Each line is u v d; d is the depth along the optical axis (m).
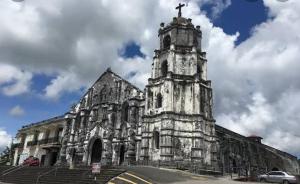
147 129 49.81
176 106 49.47
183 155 46.62
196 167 44.78
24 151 75.94
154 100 51.19
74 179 35.72
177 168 44.25
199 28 57.62
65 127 64.44
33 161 57.06
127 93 56.44
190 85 50.84
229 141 60.91
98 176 34.31
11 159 79.44
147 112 51.06
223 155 57.56
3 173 48.66
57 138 68.56
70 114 64.88
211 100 52.34
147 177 32.56
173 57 52.34
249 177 41.09
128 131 53.16
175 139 47.22
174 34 54.78
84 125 61.28
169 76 50.34
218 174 46.19
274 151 78.06
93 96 62.78
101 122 57.19
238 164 61.28
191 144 47.47
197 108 49.03
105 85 61.28
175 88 50.44
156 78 52.88
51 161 67.31
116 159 52.91
